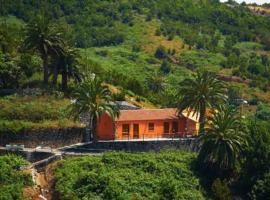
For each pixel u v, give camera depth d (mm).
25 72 116875
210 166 90188
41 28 109188
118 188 82500
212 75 102000
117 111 96625
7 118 100125
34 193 84562
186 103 97750
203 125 93250
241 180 90375
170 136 101812
